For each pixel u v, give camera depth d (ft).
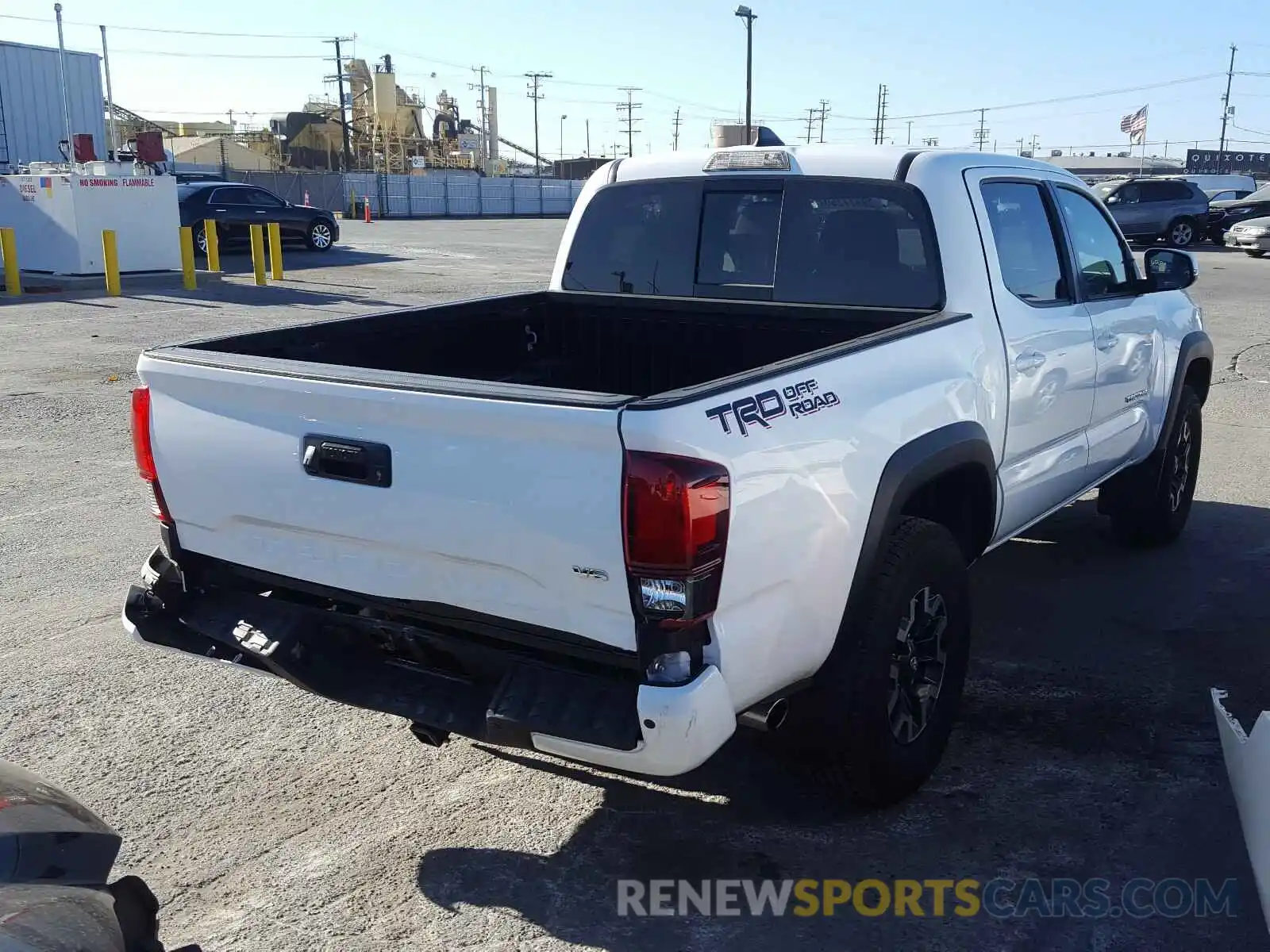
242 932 9.92
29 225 65.21
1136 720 13.69
